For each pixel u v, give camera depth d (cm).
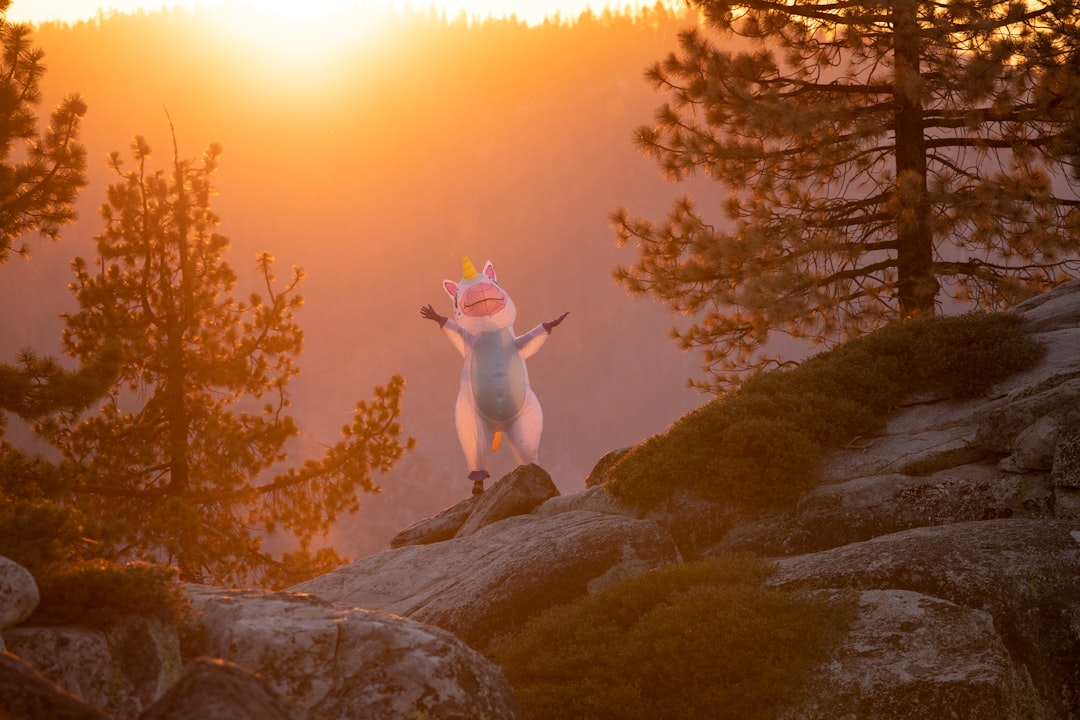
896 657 1415
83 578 1073
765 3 3422
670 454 2111
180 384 3638
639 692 1427
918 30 3114
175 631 1107
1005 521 1739
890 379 2255
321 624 1142
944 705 1339
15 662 665
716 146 3372
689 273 3353
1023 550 1609
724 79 3303
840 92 3434
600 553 1889
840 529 1891
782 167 3456
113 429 3538
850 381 2255
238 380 3638
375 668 1111
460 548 2186
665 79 3447
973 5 3164
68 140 2594
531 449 2691
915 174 3064
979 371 2152
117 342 2341
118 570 1121
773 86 3434
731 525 1986
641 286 3512
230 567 3462
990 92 3073
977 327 2272
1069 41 3098
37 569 1096
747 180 3466
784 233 3244
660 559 1914
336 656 1120
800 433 2062
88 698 968
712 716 1395
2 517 1223
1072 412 1828
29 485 2294
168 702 673
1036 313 2406
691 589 1611
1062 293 2562
